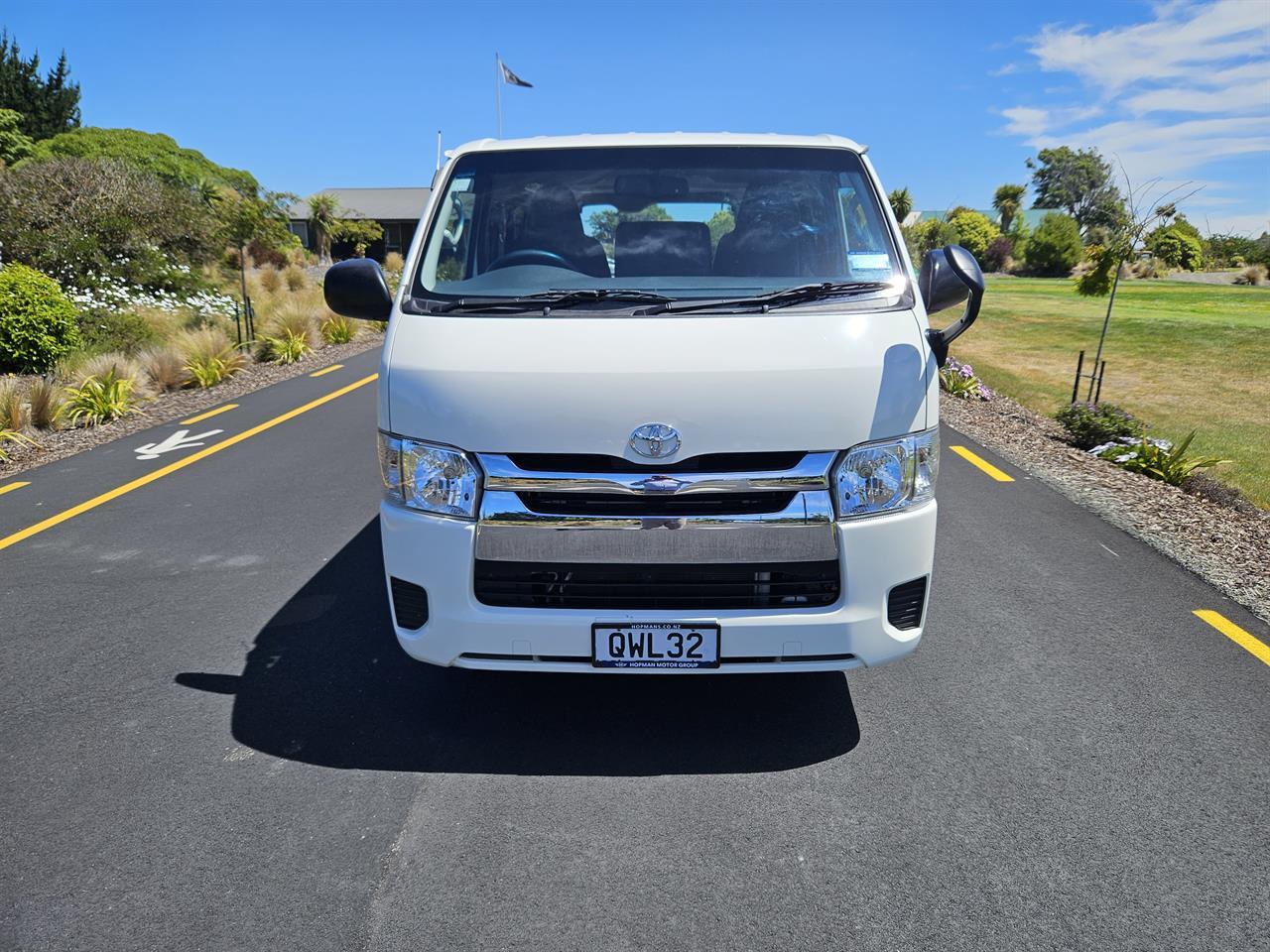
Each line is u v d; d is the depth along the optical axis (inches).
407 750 138.5
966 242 2129.7
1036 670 162.4
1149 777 129.0
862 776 130.2
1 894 106.8
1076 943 98.0
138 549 233.6
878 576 121.3
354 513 263.1
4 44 1930.4
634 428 115.9
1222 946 97.5
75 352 526.6
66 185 800.3
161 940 99.6
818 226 144.7
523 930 100.9
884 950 97.3
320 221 1990.7
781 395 116.3
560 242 146.9
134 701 154.0
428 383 121.0
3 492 293.6
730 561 117.4
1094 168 3208.7
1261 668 162.7
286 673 163.9
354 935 100.3
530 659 123.6
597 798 125.7
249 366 584.4
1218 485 285.6
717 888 107.5
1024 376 583.5
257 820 121.0
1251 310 1005.2
